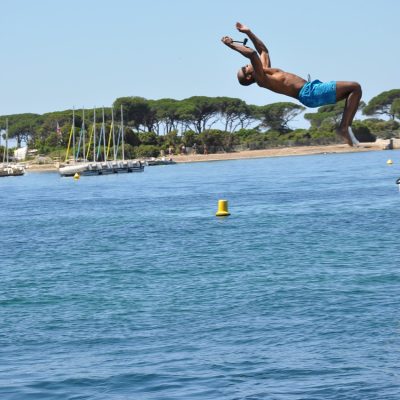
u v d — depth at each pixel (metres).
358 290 43.59
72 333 36.94
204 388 27.88
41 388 28.58
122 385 28.59
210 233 75.94
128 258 61.59
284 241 67.06
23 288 49.38
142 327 37.53
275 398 26.52
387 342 32.75
